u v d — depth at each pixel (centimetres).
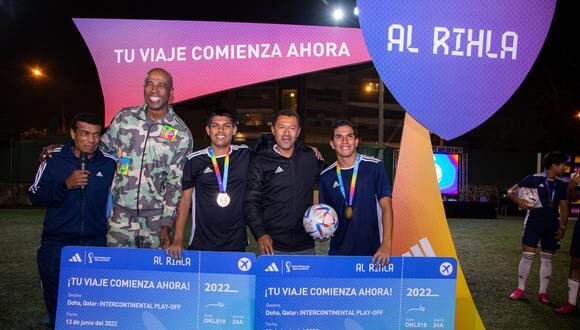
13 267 586
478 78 337
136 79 425
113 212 328
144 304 280
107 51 423
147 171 324
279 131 299
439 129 336
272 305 278
